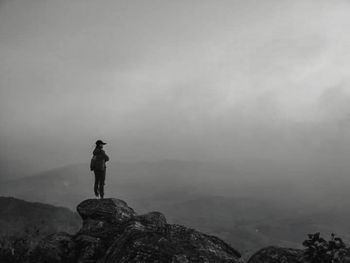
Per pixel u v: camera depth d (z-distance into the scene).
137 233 12.78
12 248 15.08
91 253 14.32
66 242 15.06
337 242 10.48
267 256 12.73
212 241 13.69
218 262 11.66
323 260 10.23
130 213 18.77
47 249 14.55
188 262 11.23
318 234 10.76
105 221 17.33
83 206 18.78
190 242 12.55
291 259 12.30
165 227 13.64
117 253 12.13
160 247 11.77
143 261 11.30
